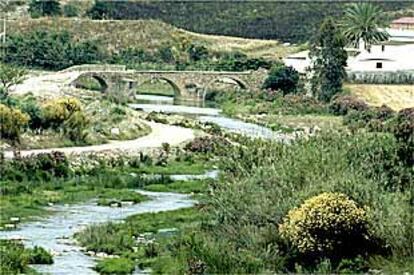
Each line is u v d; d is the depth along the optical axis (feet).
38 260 172.76
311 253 152.97
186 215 226.38
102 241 190.60
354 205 154.10
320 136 191.52
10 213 229.66
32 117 336.29
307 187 164.04
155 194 273.54
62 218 227.40
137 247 187.42
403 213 155.63
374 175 172.55
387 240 152.97
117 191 269.64
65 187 272.92
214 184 195.11
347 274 146.82
